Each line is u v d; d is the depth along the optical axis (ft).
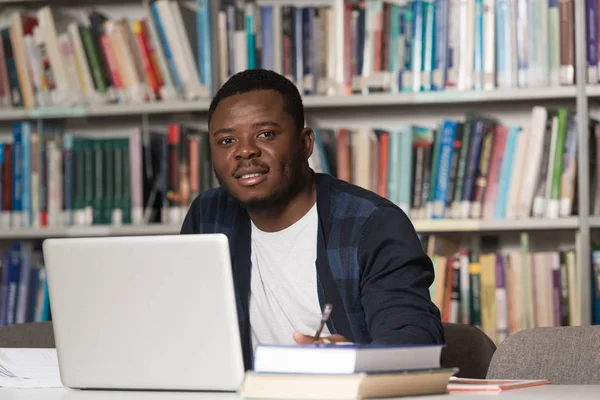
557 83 10.81
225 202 7.11
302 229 6.61
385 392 3.96
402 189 11.03
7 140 13.30
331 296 6.28
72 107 11.95
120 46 11.87
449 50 11.01
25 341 7.37
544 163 10.77
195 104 11.54
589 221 10.57
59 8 13.08
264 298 6.62
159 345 4.55
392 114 12.33
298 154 6.46
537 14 10.82
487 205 10.92
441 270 10.91
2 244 13.15
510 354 5.94
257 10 11.46
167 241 4.46
